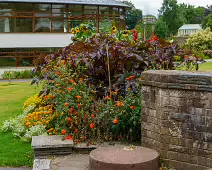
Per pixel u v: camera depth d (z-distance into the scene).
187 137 4.92
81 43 8.46
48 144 5.73
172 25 83.62
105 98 6.59
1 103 12.80
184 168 4.97
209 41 39.44
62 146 5.76
